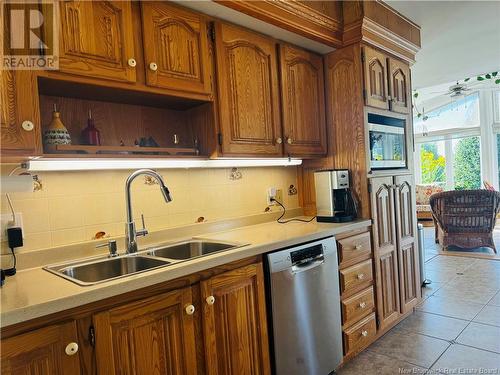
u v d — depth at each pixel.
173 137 2.00
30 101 1.24
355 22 2.30
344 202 2.40
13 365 0.97
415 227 2.90
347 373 2.04
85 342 1.11
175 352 1.33
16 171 1.46
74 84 1.42
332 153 2.53
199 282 1.42
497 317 2.67
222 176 2.29
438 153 7.98
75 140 1.67
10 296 1.08
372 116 2.47
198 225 2.11
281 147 2.18
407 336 2.44
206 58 1.79
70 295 1.07
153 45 1.58
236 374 1.54
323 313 1.94
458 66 3.90
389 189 2.58
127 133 1.84
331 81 2.50
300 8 2.05
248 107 1.99
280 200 2.65
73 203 1.65
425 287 3.43
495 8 2.53
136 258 1.66
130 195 1.71
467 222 4.76
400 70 2.75
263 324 1.66
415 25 2.80
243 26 2.00
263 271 1.68
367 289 2.32
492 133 7.28
